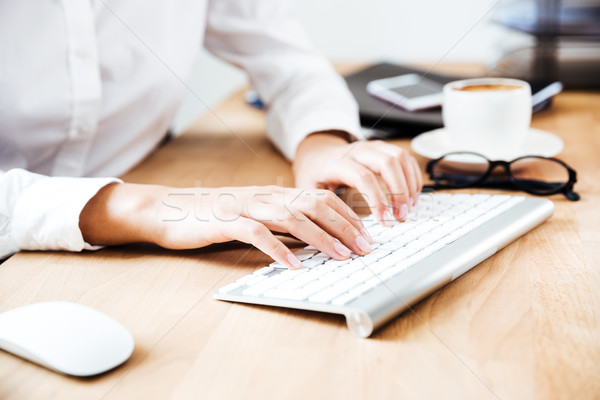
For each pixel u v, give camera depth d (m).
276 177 0.88
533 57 1.38
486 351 0.48
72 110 0.91
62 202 0.67
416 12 2.02
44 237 0.67
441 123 1.00
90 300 0.57
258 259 0.65
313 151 0.87
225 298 0.56
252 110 1.26
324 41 2.11
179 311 0.55
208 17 1.13
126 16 0.96
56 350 0.47
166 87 1.03
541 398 0.42
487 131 0.87
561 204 0.77
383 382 0.45
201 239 0.64
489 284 0.58
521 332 0.50
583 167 0.88
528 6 1.43
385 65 1.41
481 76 1.31
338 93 1.03
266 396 0.44
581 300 0.54
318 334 0.51
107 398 0.44
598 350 0.47
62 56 0.88
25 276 0.63
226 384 0.45
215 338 0.51
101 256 0.67
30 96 0.88
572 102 1.19
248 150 1.01
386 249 0.62
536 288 0.57
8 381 0.47
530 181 0.82
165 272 0.63
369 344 0.49
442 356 0.47
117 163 1.01
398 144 1.01
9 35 0.85
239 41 1.14
